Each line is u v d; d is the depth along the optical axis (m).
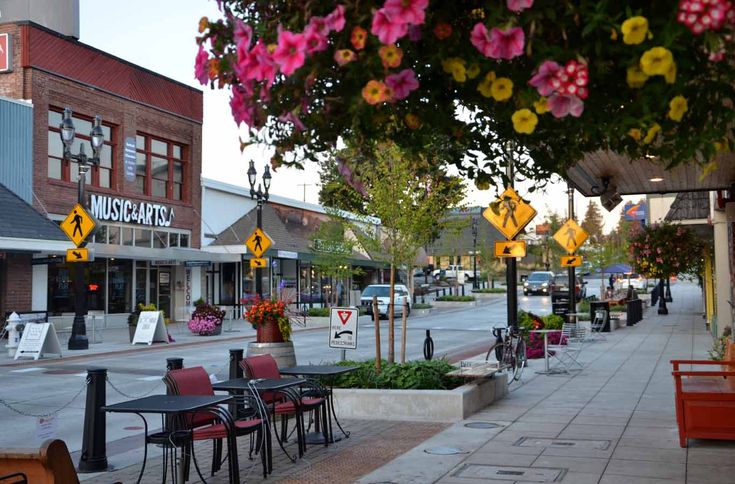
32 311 25.86
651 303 49.00
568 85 2.79
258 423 7.50
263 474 7.44
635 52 2.79
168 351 22.34
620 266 47.81
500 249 14.43
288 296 13.02
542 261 89.12
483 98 3.75
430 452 8.28
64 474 4.37
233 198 40.50
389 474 7.34
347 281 50.72
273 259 40.28
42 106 27.45
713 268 23.22
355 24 3.00
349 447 8.76
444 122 3.87
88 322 29.16
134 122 32.47
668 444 8.53
